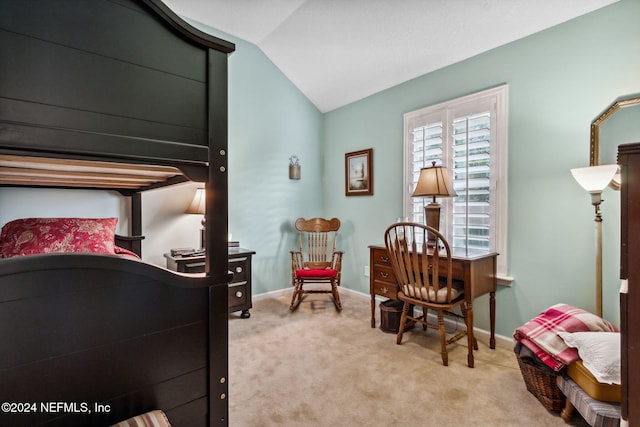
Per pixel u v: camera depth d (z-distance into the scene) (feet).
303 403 5.37
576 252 6.56
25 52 2.69
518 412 5.12
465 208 8.35
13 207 7.14
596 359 4.32
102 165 4.11
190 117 3.63
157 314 3.51
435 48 8.48
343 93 11.78
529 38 7.15
